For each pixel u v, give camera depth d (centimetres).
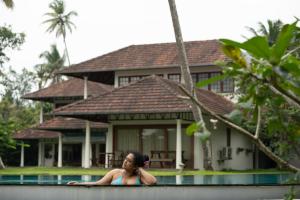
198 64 2455
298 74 180
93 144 2938
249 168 2631
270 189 567
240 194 564
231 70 196
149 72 2639
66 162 3161
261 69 189
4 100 4847
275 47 175
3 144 2078
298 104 194
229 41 180
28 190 569
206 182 819
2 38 3581
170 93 1961
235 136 2412
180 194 556
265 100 207
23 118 4647
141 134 2036
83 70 2672
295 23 176
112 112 1936
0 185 580
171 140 1981
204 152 1794
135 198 551
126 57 2758
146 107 1908
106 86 3359
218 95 2459
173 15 1825
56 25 5400
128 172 694
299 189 545
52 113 2020
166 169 1795
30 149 3509
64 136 2880
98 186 554
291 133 239
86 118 2088
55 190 562
